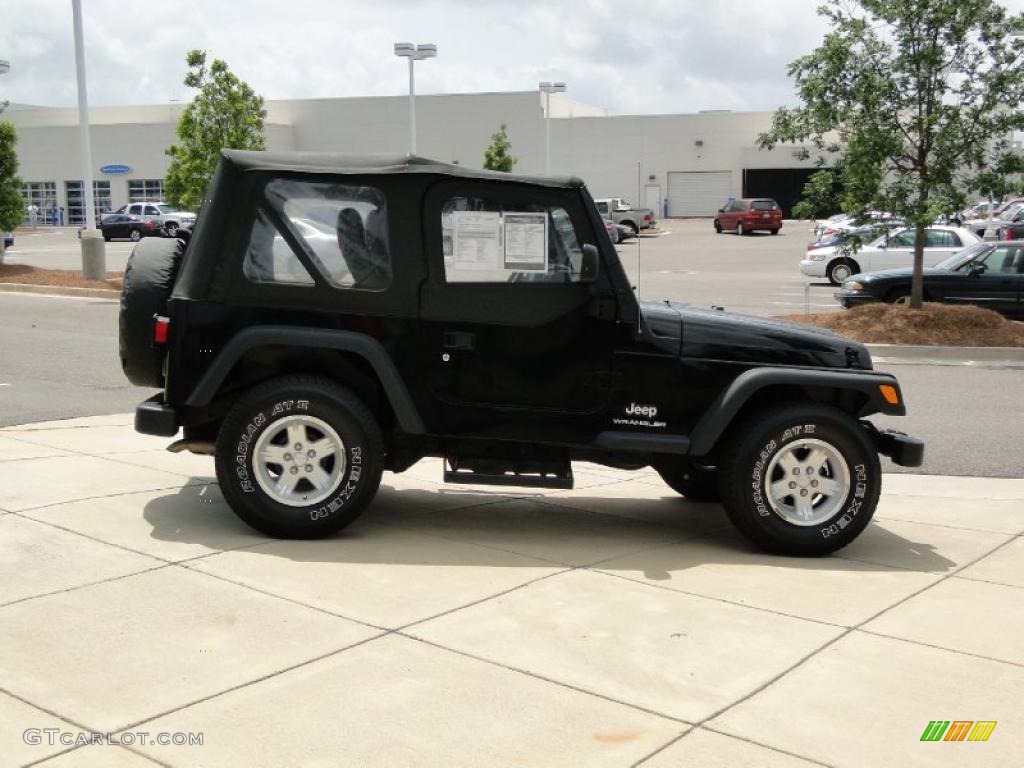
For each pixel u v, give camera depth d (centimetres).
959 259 1895
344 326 602
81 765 352
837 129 1705
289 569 558
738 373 627
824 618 520
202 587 525
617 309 615
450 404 611
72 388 1140
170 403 603
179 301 595
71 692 407
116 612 488
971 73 1631
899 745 389
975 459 930
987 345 1633
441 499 740
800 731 397
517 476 632
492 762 365
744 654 470
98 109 7275
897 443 645
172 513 654
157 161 6862
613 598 538
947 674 455
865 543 664
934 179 1653
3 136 2480
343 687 419
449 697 414
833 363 642
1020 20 1566
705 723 401
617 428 625
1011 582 588
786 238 5141
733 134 6625
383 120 6694
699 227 6006
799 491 627
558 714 403
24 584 521
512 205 609
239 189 597
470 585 548
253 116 2447
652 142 6694
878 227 1694
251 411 593
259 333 591
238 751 366
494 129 6600
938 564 620
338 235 602
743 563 611
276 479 611
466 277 606
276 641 462
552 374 616
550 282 612
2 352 1391
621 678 439
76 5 2309
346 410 597
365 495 605
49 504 664
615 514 724
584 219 614
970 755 384
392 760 364
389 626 485
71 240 4925
